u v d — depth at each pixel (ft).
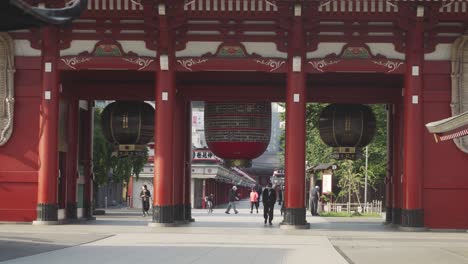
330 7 124.16
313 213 224.53
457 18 124.26
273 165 654.12
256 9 124.77
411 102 126.11
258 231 122.11
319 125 147.33
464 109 126.72
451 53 127.24
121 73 143.33
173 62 128.36
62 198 145.18
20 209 129.39
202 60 128.06
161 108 127.13
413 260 80.18
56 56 129.08
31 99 129.70
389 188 155.12
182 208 149.07
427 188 127.03
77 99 151.12
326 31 127.65
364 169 258.57
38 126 129.59
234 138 147.33
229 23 127.95
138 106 145.18
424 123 127.03
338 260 79.66
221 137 147.74
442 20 125.59
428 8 123.44
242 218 185.06
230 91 147.95
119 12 125.80
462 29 127.03
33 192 129.39
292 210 126.11
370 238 111.55
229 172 345.10
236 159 149.18
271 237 111.24
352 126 142.41
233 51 128.16
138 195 311.47
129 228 123.54
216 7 124.67
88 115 159.63
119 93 151.64
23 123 129.70
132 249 89.20
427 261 79.20
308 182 306.14
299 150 125.29
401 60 127.44
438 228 126.31
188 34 128.47
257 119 147.74
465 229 126.00
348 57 127.44
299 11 122.72
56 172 129.08
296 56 126.11
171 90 127.85
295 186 125.29
